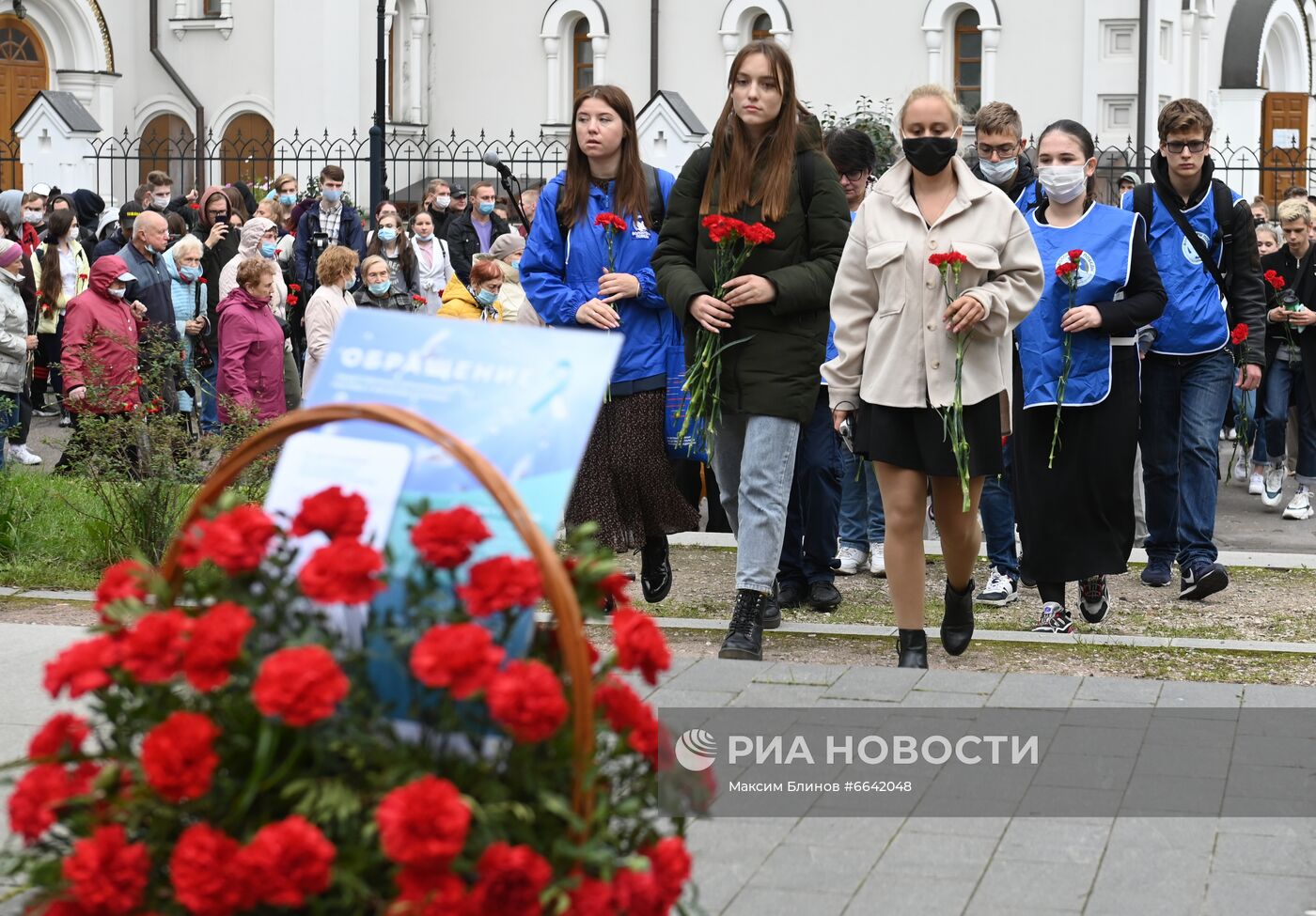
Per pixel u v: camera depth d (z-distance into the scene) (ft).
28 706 22.11
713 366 25.11
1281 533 41.55
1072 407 26.68
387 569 10.79
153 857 10.34
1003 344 23.98
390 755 10.32
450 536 10.46
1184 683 23.24
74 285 59.77
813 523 29.60
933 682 23.17
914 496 24.12
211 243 55.83
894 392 23.66
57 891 10.36
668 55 118.62
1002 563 30.22
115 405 33.47
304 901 9.98
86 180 103.04
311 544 11.14
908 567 24.35
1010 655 26.08
